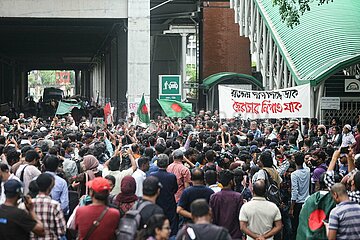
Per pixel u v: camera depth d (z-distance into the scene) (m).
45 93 71.12
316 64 24.77
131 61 35.16
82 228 7.41
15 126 20.73
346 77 24.22
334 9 28.25
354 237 7.45
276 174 11.06
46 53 74.50
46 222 7.95
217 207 9.09
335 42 25.80
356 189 8.45
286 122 22.72
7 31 51.12
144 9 35.06
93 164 10.79
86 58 81.75
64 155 13.02
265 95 19.03
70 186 11.62
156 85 53.00
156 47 53.12
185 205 9.30
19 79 87.50
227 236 6.23
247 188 10.98
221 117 21.66
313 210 8.41
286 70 27.59
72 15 35.06
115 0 35.16
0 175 9.68
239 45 48.12
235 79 42.00
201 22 45.66
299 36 27.56
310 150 13.98
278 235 11.03
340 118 24.20
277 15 29.80
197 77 47.53
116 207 8.28
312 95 24.12
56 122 24.33
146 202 7.45
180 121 24.16
